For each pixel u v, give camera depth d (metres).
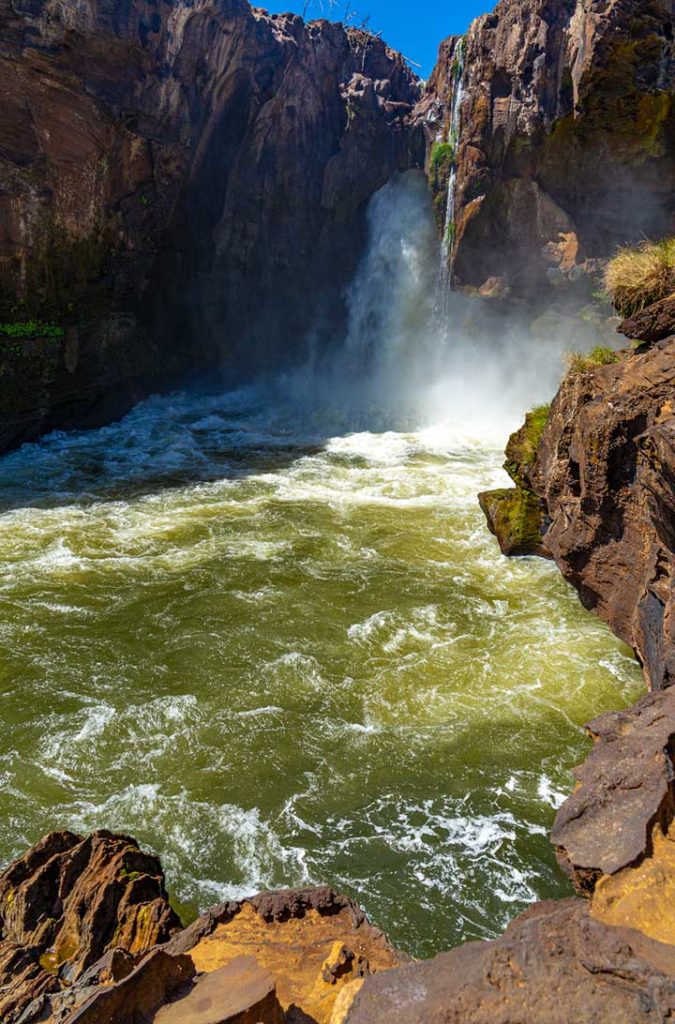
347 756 8.94
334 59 29.52
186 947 4.87
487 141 24.61
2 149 20.36
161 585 13.28
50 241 21.75
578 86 21.95
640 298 10.96
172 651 11.14
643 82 21.41
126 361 25.91
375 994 2.75
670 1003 2.39
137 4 21.23
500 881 7.25
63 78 20.56
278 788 8.42
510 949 2.69
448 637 11.57
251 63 25.81
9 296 21.22
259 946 4.84
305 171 29.77
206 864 7.46
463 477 19.73
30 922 5.54
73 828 7.85
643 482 9.01
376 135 30.47
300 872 7.35
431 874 7.32
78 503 17.62
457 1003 2.60
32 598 12.73
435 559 14.48
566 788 8.41
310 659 10.89
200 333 29.73
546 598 12.80
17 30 19.31
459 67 25.89
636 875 3.52
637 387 9.82
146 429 24.23
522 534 14.16
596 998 2.47
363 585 13.32
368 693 10.14
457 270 26.38
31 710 9.74
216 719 9.57
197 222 28.08
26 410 21.72
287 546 15.03
